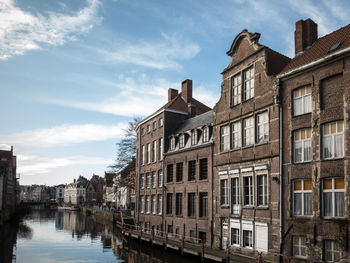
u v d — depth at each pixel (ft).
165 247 78.95
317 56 56.39
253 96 67.15
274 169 59.67
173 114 106.83
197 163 84.79
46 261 76.69
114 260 77.41
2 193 159.02
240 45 72.33
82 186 444.14
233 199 70.23
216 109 78.33
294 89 58.03
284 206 56.90
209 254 63.77
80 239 114.21
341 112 50.21
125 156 147.33
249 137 67.46
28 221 188.03
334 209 49.78
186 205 87.76
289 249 55.01
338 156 50.24
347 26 58.08
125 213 162.09
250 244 64.18
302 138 56.08
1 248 93.66
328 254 49.70
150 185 110.42
